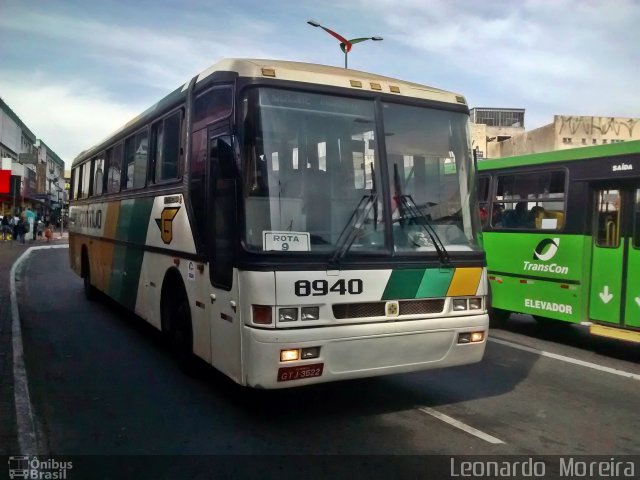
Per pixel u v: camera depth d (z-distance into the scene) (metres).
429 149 5.80
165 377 6.87
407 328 5.34
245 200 5.01
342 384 6.69
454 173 5.92
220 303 5.47
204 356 5.96
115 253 9.87
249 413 5.66
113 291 9.99
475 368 7.61
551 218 9.27
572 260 8.85
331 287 5.02
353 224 5.22
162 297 7.38
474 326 5.73
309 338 4.90
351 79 5.55
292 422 5.44
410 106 5.77
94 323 10.11
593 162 8.60
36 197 54.56
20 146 58.72
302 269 4.93
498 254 10.26
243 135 5.08
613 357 8.45
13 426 5.15
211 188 5.71
